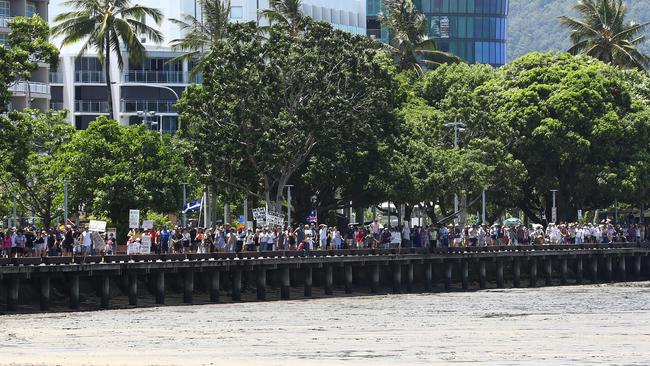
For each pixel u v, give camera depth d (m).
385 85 171.50
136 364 88.00
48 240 132.50
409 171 174.25
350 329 112.00
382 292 161.38
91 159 169.25
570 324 117.62
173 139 188.25
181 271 139.75
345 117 166.12
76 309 129.12
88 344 99.75
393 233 161.12
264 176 164.62
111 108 189.38
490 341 102.69
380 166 172.12
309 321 119.75
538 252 177.88
